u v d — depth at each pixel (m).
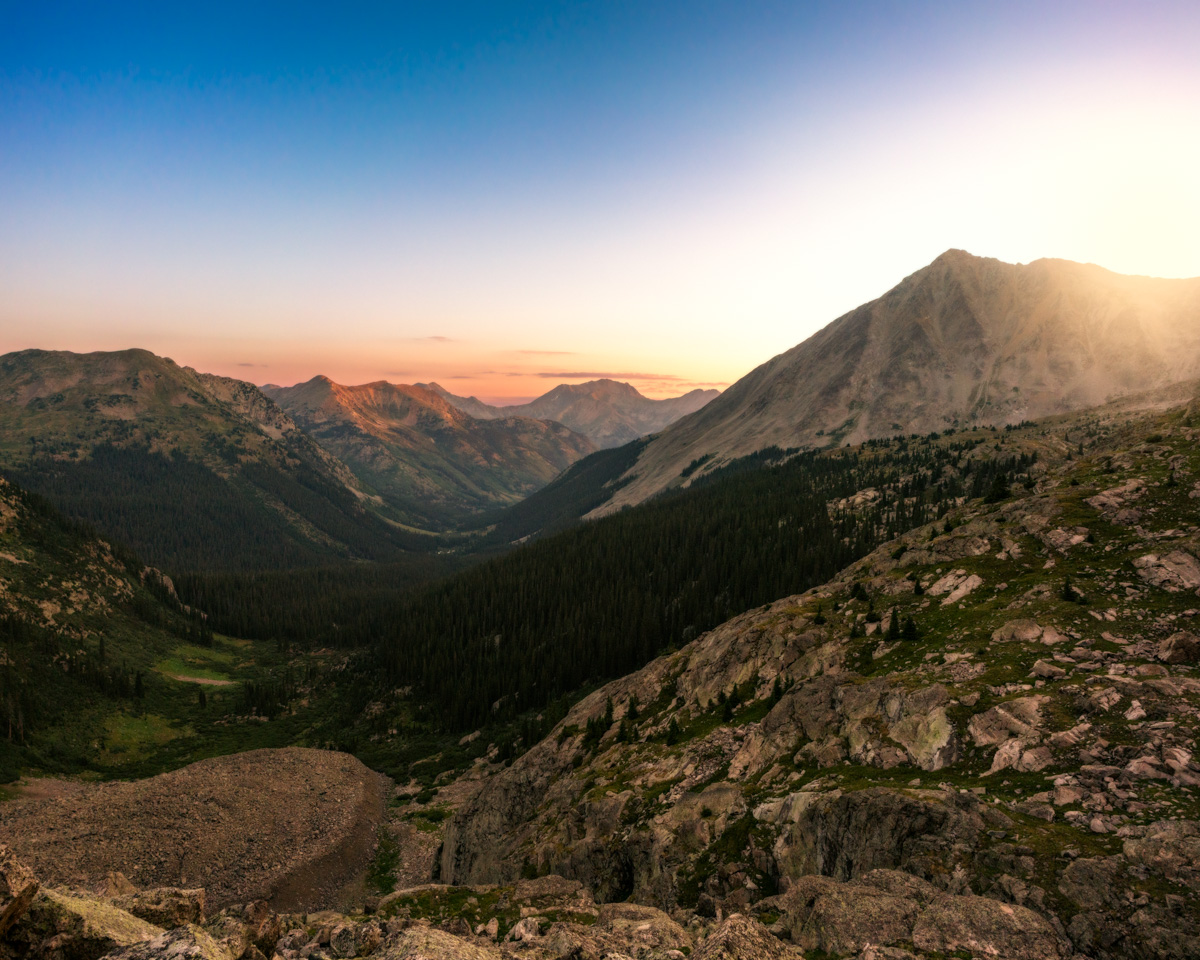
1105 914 20.70
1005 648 44.06
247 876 71.06
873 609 58.88
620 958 22.41
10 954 14.16
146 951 13.91
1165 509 55.31
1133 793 27.17
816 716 46.94
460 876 67.56
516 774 72.31
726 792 42.62
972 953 19.86
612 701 78.19
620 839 45.72
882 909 22.69
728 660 67.12
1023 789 30.09
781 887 33.69
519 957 22.02
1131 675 36.28
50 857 68.19
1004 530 63.78
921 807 28.98
